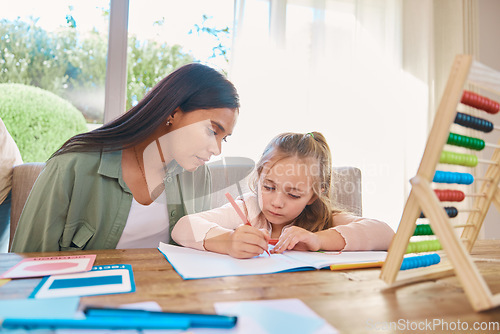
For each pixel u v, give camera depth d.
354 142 2.25
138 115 0.91
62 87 1.99
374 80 2.34
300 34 2.14
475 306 0.39
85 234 0.89
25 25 1.92
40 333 0.31
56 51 1.97
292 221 1.05
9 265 0.57
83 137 0.92
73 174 0.87
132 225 0.96
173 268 0.56
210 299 0.41
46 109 1.96
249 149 1.96
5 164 1.29
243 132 1.97
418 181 0.44
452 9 2.52
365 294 0.45
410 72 2.47
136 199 0.98
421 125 2.45
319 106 2.16
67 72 1.99
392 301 0.42
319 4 2.17
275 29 2.05
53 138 1.98
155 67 2.08
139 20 2.03
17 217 1.21
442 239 0.42
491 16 2.65
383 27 2.37
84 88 2.03
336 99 2.22
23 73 1.93
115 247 0.94
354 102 2.26
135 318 0.33
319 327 0.33
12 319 0.32
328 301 0.42
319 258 0.65
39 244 0.86
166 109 0.90
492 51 2.63
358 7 2.30
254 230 0.69
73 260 0.59
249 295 0.43
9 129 1.90
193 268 0.55
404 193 2.34
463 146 0.56
